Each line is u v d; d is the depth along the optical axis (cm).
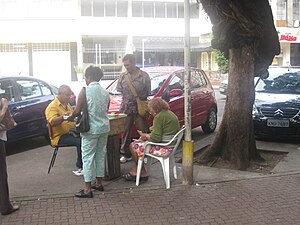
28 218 475
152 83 846
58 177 645
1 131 475
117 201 529
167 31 3759
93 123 530
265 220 462
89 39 3634
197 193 556
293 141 918
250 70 690
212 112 1029
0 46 3406
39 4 3416
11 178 642
